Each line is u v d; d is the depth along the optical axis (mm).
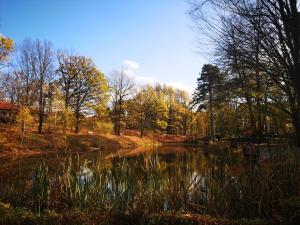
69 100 39188
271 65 9844
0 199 7035
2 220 5477
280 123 11320
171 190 7367
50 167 9758
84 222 5555
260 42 9289
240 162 8461
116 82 49781
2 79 31625
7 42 25047
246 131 15031
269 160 7711
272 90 11477
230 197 6703
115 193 7355
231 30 9859
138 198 6930
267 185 6512
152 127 59062
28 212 6051
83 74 39875
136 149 36531
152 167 7707
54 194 7387
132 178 7590
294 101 9562
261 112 12148
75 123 39469
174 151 31328
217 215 6168
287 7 7625
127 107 53062
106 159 21781
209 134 49438
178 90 76188
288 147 7430
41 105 34719
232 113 16516
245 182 6805
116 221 5660
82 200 7184
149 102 56781
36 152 27047
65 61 39469
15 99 37500
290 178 6496
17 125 33250
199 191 7777
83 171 8930
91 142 35719
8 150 26125
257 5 8812
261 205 6285
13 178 12156
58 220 5605
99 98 40656
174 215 5750
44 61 35844
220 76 13430
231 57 10617
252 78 12180
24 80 36094
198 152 28422
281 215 5402
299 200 5309
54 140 31719
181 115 66312
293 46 7777
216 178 7629
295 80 7895
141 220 5621
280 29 8367
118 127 49000
